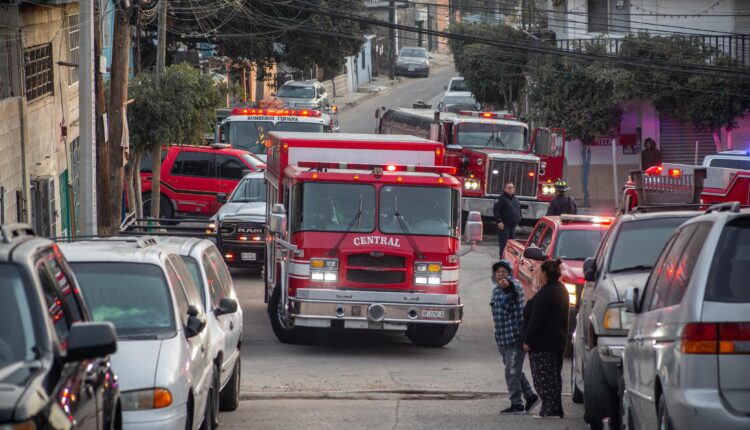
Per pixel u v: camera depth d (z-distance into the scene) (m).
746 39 92.88
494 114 80.88
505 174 74.62
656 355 16.28
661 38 89.19
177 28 99.31
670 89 88.44
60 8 60.44
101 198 49.41
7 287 12.56
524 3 115.56
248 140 78.94
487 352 40.34
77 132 66.38
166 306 20.36
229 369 26.08
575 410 28.06
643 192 35.03
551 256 39.31
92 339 12.07
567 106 90.44
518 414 27.45
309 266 37.69
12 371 11.55
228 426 25.58
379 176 38.06
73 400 12.20
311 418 26.78
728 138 90.75
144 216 76.62
